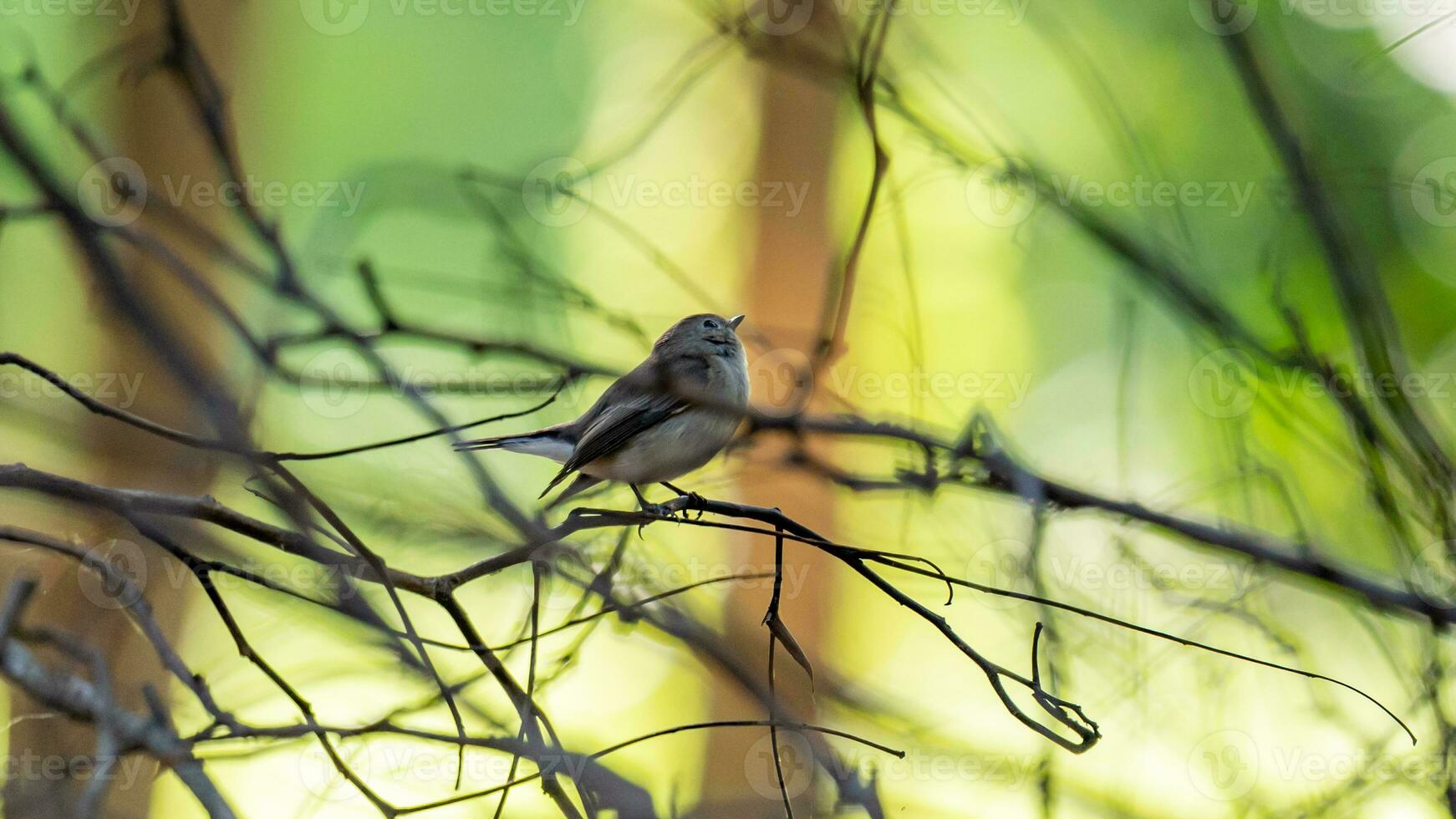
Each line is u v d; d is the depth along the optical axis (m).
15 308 12.56
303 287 7.82
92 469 9.35
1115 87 14.13
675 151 15.73
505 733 8.20
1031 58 14.46
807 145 14.02
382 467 9.35
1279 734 9.82
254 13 15.66
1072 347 14.92
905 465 9.77
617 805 7.50
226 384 7.38
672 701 12.17
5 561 10.11
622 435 9.66
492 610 10.12
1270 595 10.48
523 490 12.88
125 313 6.95
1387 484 8.41
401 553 8.85
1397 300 13.49
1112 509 8.84
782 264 14.01
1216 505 10.12
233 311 7.76
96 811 5.50
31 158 6.92
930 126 9.91
